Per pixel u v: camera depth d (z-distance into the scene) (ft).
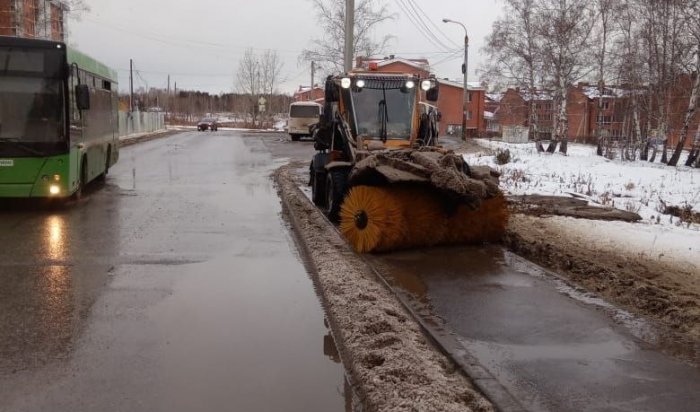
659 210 45.37
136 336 17.75
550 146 108.68
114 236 31.81
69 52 40.19
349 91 37.91
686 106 101.86
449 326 18.85
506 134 169.48
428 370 14.89
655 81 95.86
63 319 19.10
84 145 44.80
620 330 18.67
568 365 15.89
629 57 102.22
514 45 123.85
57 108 38.55
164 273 24.72
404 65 212.02
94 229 33.60
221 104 444.96
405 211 28.66
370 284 22.72
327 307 20.68
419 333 18.07
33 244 29.71
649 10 93.30
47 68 38.34
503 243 31.94
